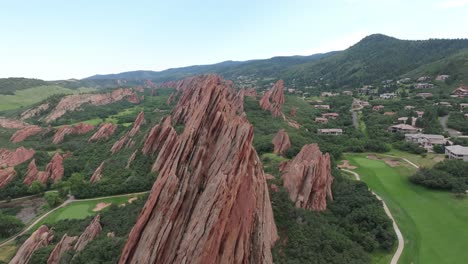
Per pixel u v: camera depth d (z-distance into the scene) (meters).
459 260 57.41
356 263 53.69
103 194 106.00
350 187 84.62
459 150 113.81
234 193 40.50
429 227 69.69
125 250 41.62
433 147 126.94
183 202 41.75
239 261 38.91
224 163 44.72
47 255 67.94
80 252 62.06
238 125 49.62
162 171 49.66
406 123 166.12
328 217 69.06
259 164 55.56
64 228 84.81
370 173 104.81
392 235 64.56
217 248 35.94
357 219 69.62
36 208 107.25
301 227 59.62
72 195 109.31
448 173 94.56
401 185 94.06
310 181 70.94
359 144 134.00
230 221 39.06
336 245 57.41
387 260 58.66
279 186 70.62
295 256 52.59
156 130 126.56
